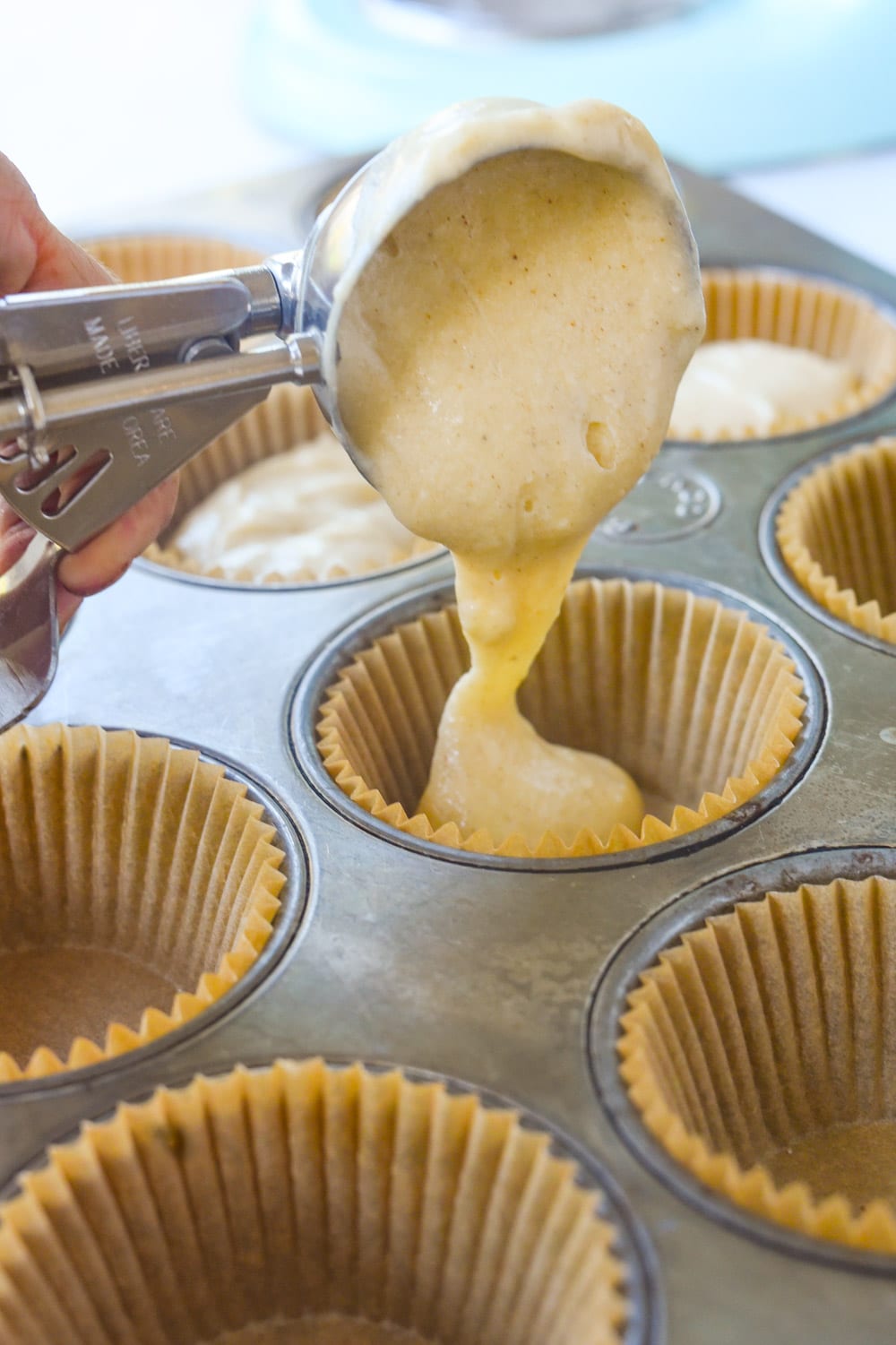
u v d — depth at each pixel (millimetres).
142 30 933
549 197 336
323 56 759
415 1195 321
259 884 353
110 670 403
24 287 372
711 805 364
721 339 567
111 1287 317
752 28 762
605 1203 302
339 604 422
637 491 455
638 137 329
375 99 719
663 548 433
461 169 313
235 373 323
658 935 341
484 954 339
